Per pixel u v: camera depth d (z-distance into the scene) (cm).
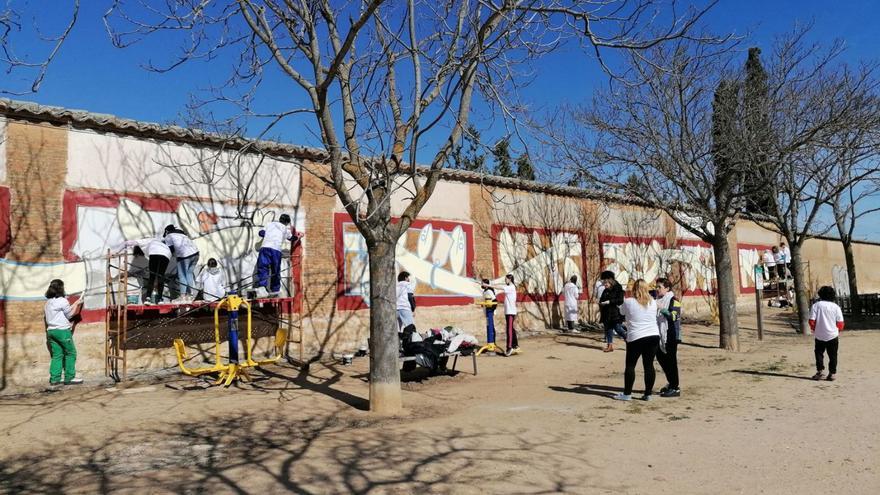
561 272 1920
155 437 704
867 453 614
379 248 842
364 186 834
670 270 2378
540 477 557
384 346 837
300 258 1288
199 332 1152
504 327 1708
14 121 981
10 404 875
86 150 1046
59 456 630
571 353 1440
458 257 1616
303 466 590
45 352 980
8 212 964
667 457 620
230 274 1193
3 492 520
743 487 529
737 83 1398
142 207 1095
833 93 1395
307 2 858
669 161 1445
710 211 1423
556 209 1925
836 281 3312
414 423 773
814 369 1130
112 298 1048
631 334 908
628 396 909
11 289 958
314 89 847
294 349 1270
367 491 519
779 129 1370
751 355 1355
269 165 1265
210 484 539
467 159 1675
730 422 759
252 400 911
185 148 1154
